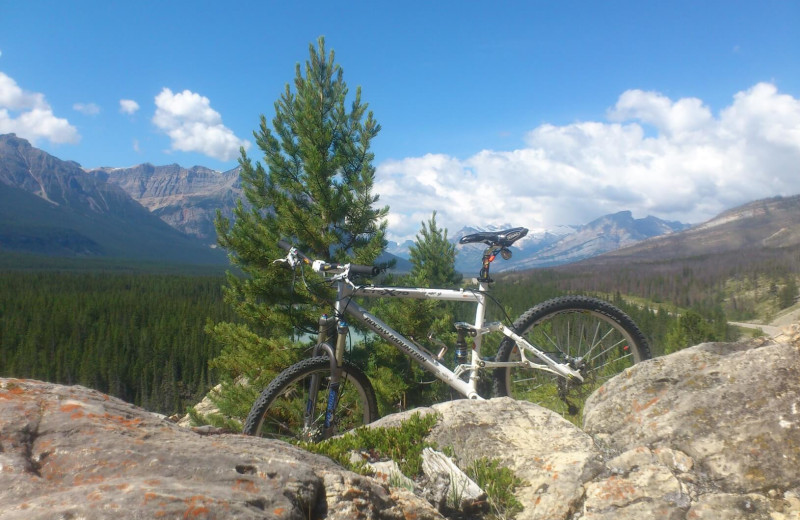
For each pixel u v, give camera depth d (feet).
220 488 6.08
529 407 12.37
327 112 31.99
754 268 441.68
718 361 11.22
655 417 10.80
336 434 13.62
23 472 5.87
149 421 7.66
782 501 8.69
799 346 10.72
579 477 9.86
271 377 28.50
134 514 5.24
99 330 304.50
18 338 295.69
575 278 447.83
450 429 11.74
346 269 13.92
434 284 41.96
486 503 9.83
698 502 8.96
